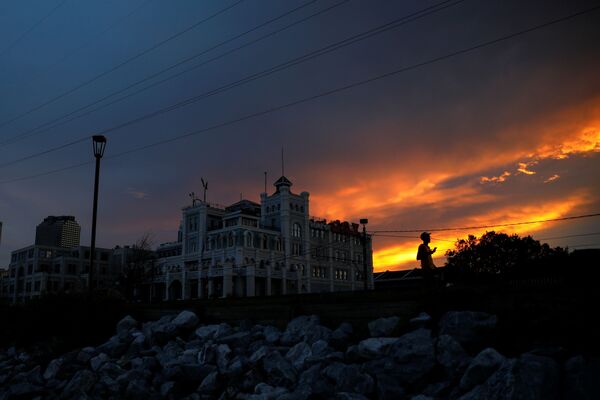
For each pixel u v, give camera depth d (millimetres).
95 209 26625
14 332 24188
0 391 18562
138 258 81500
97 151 27391
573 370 8758
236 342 15945
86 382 16406
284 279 76250
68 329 22328
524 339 10633
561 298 11062
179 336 18781
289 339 14945
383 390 10711
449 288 12898
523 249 48781
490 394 8914
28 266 102688
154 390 14969
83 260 103062
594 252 15219
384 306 14062
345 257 95938
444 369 10711
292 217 86438
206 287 76500
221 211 89500
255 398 11922
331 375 11867
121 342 19469
